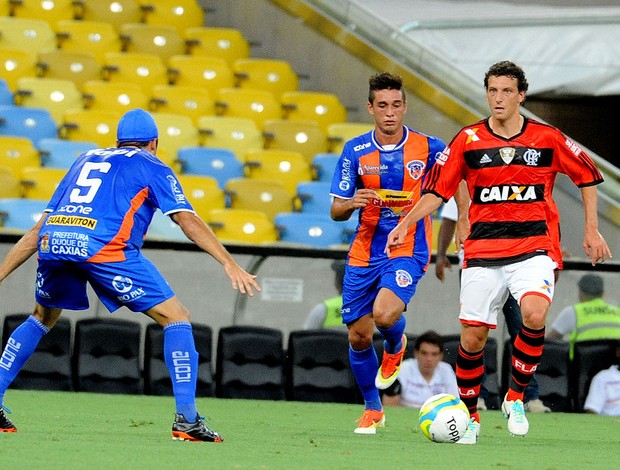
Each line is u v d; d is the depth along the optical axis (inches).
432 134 2022.6
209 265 1465.3
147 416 1087.0
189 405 784.3
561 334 1501.0
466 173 887.1
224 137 1984.5
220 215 1744.6
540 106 2373.3
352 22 2156.7
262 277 1470.2
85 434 839.7
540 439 979.3
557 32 2187.5
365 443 851.4
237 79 2146.9
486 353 1467.8
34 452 687.1
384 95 966.4
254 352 1445.6
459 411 868.6
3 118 1883.6
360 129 2042.3
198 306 1462.8
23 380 1396.4
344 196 990.4
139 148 811.4
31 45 2092.8
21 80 1974.7
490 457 762.2
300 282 1476.4
